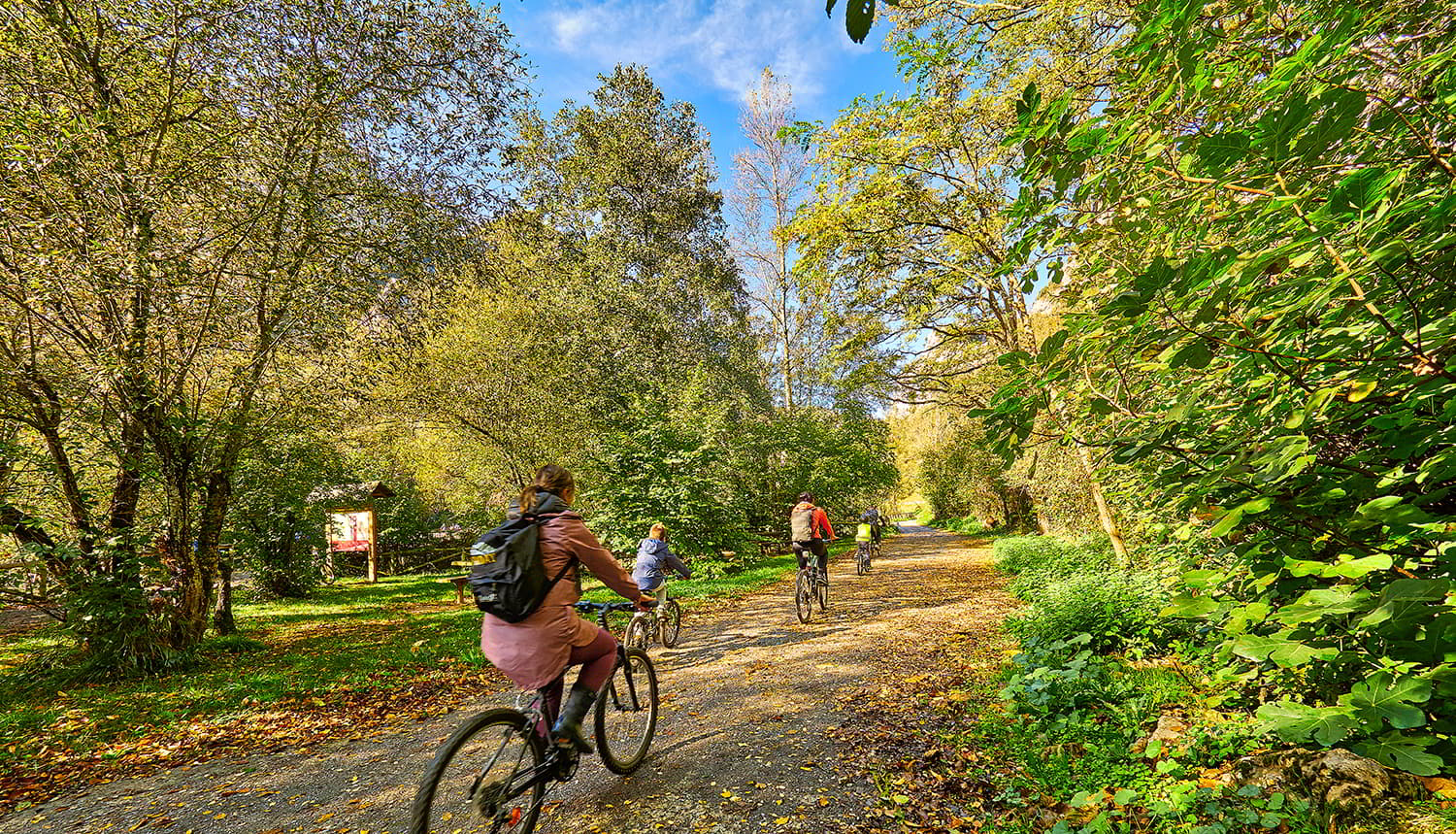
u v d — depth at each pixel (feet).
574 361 71.87
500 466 67.36
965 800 11.38
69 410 26.43
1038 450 41.19
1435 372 6.22
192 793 14.24
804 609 31.73
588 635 10.95
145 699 22.75
